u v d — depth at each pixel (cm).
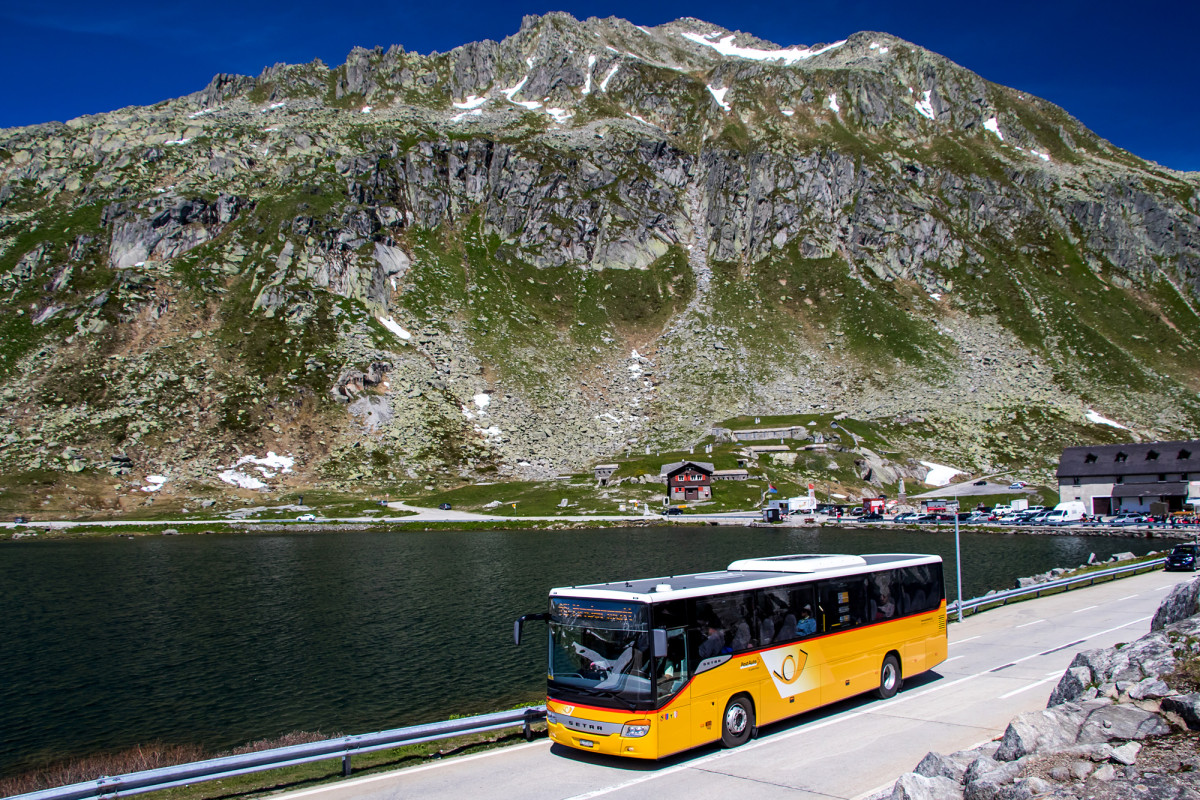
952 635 3684
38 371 17162
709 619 2050
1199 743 1313
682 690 1927
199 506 13838
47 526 12381
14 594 7006
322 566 8562
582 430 18438
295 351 18888
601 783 1816
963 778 1476
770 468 15938
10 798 1497
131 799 1881
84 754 3050
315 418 17250
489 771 1953
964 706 2391
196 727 3319
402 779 1912
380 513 13750
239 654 4625
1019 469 15538
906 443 16762
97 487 14262
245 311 19938
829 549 9294
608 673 1941
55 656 4712
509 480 16125
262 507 13975
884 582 2625
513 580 7275
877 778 1747
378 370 18600
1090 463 13025
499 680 3888
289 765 1845
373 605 6172
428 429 17450
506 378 19838
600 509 14262
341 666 4269
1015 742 1469
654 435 18225
